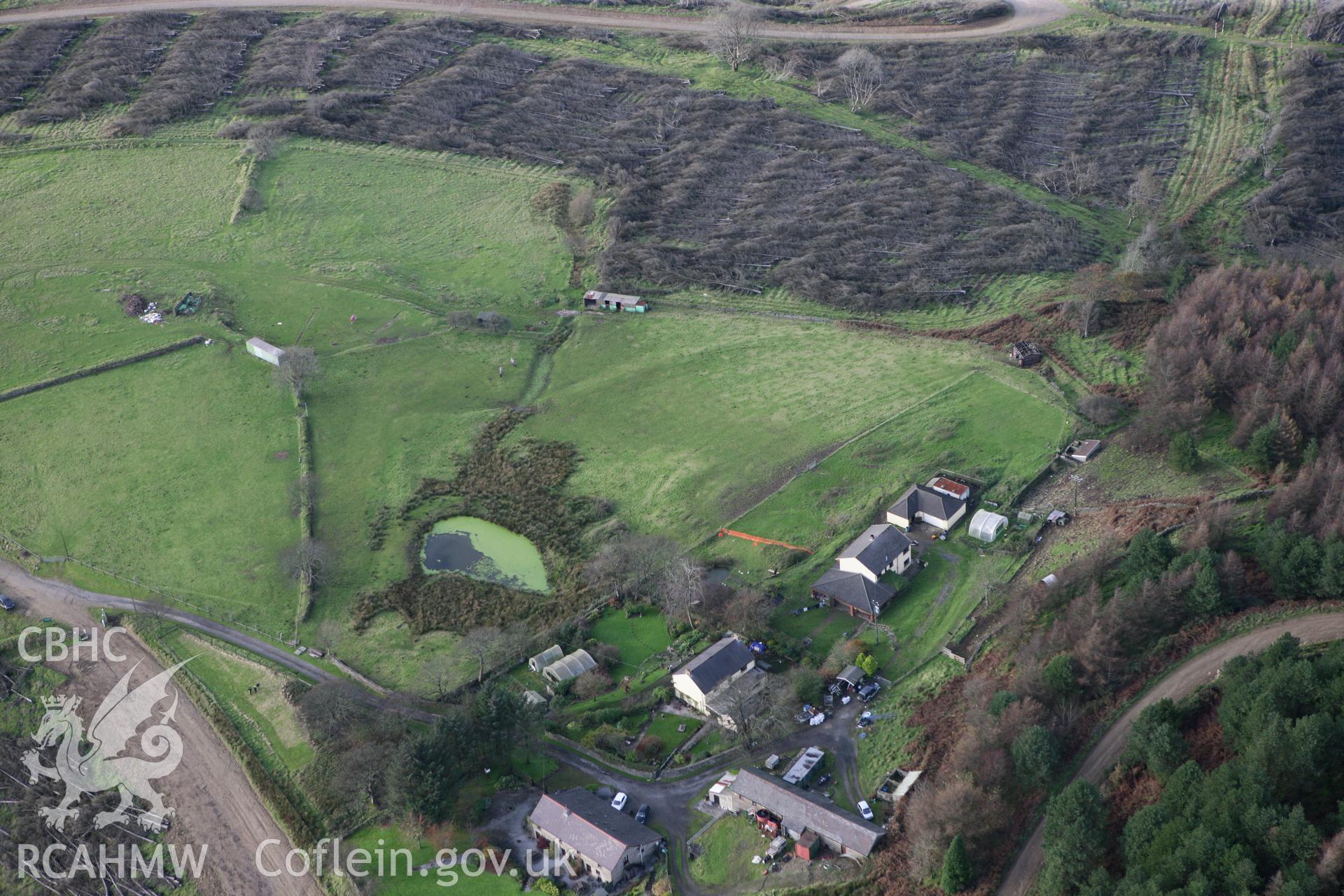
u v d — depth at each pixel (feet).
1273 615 338.95
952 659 351.67
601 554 414.21
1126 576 362.33
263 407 501.97
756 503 435.53
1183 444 411.75
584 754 335.88
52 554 430.20
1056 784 300.61
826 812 295.07
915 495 415.03
